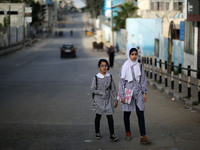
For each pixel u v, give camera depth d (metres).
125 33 44.97
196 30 18.41
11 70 27.19
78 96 14.29
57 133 7.56
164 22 26.20
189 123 8.39
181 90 13.08
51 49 56.25
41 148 6.31
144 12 39.72
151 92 14.26
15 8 55.53
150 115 9.63
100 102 6.73
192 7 17.92
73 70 26.59
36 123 9.16
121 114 10.05
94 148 6.29
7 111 11.23
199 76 10.52
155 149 6.14
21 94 15.13
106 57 40.88
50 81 19.97
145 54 39.16
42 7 76.88
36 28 89.44
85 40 79.19
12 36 53.47
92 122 9.20
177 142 6.59
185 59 20.42
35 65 31.53
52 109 11.46
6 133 7.58
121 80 6.61
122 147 6.31
